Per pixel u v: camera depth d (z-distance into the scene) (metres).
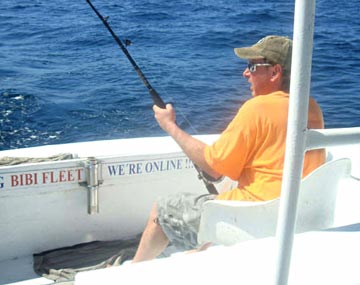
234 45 15.68
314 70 12.94
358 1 26.08
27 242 3.00
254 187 2.14
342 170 1.85
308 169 2.13
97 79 11.83
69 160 2.99
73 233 3.09
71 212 3.06
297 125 1.15
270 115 2.10
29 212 2.97
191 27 17.89
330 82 11.84
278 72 2.20
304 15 1.09
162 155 3.15
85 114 9.29
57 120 8.95
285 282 1.23
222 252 1.48
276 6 22.39
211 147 2.18
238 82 11.55
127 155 3.09
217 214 2.05
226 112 9.55
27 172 2.92
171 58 13.88
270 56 2.19
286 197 1.19
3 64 13.25
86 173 3.02
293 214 1.19
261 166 2.12
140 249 2.51
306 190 1.80
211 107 9.80
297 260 1.42
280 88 2.22
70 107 9.66
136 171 3.12
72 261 2.98
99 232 3.14
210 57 14.05
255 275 1.38
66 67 13.01
